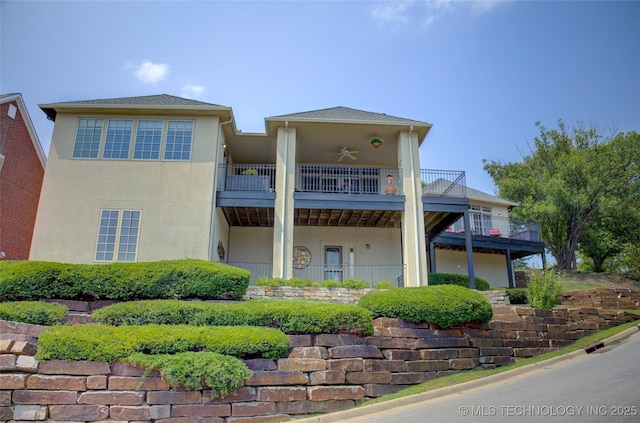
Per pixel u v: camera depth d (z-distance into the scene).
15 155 17.14
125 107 14.62
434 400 7.14
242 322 8.17
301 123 15.47
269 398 6.82
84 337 6.63
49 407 6.13
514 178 31.72
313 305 8.61
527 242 23.41
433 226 18.00
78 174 14.32
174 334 7.09
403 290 9.88
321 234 18.05
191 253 13.80
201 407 6.42
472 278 14.68
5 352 6.21
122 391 6.32
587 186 25.41
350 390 7.37
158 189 14.31
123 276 10.16
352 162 18.61
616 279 23.23
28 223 17.75
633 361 8.72
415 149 15.81
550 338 10.90
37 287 9.68
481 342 9.55
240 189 15.60
